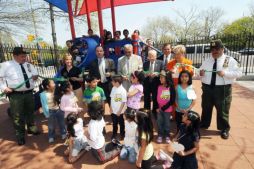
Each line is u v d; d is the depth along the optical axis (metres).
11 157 4.29
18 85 4.61
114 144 4.30
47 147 4.62
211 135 4.81
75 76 5.34
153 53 5.13
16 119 4.68
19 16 16.94
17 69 4.62
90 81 4.73
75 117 4.02
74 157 4.00
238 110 6.33
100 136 3.83
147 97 5.48
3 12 16.73
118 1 10.43
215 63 4.50
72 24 8.07
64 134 4.95
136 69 5.30
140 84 4.63
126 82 5.30
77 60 6.62
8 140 5.02
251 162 3.83
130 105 4.62
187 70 4.45
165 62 5.59
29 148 4.61
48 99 4.63
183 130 3.28
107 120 5.85
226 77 4.43
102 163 3.94
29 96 4.89
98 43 6.94
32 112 5.10
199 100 7.41
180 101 4.46
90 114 3.76
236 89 8.82
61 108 4.66
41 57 14.58
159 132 4.60
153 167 3.51
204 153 4.12
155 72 4.97
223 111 4.61
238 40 11.93
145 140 3.28
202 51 13.83
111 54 6.93
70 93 4.74
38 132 5.26
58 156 4.27
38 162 4.09
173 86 4.41
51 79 4.69
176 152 3.36
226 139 4.62
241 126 5.24
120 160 4.02
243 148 4.27
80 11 11.11
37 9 15.74
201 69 4.77
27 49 13.06
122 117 4.60
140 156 3.38
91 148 3.94
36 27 17.34
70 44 8.06
